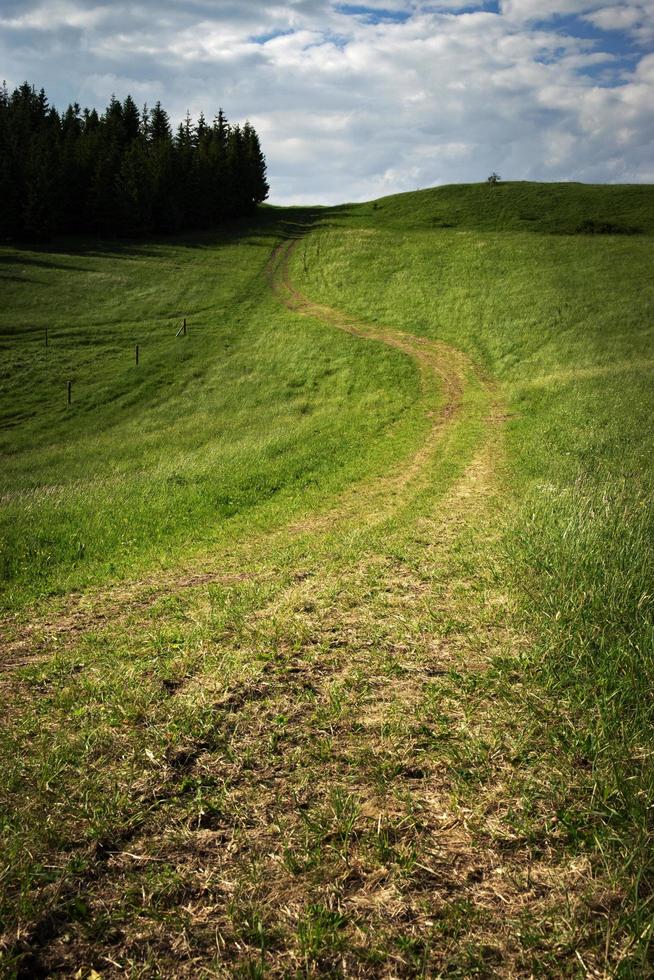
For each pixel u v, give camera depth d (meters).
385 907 2.71
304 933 2.58
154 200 75.38
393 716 4.12
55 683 5.16
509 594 5.87
